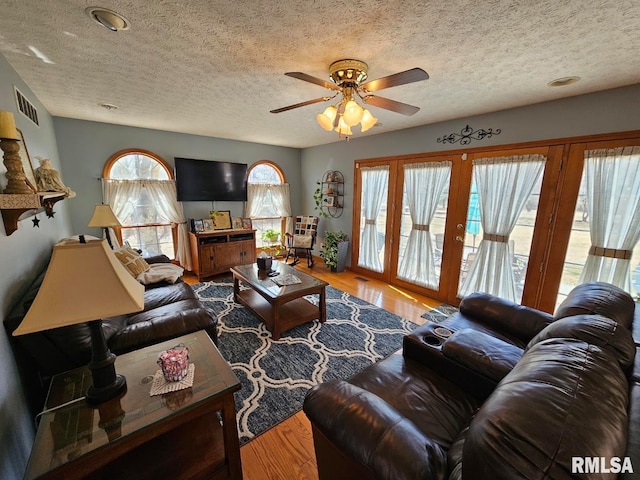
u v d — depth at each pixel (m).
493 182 3.01
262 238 5.68
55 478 0.93
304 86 2.39
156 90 2.49
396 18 1.41
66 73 2.11
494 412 0.72
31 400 1.55
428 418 1.27
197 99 2.74
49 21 1.45
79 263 1.03
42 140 2.79
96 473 1.21
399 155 3.97
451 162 3.38
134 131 4.00
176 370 1.25
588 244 2.49
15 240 1.61
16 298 1.55
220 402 1.23
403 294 3.93
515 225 2.93
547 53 1.73
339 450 0.97
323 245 5.42
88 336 1.56
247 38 1.62
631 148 2.19
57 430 1.04
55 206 2.82
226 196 4.90
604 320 1.18
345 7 1.32
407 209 3.99
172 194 4.36
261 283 2.98
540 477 0.57
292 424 1.75
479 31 1.52
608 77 2.05
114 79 2.24
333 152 5.10
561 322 1.26
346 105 1.92
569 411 0.67
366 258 4.72
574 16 1.36
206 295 3.80
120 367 1.37
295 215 6.03
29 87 2.39
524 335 1.89
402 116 3.20
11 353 1.36
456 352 1.48
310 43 1.67
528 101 2.63
